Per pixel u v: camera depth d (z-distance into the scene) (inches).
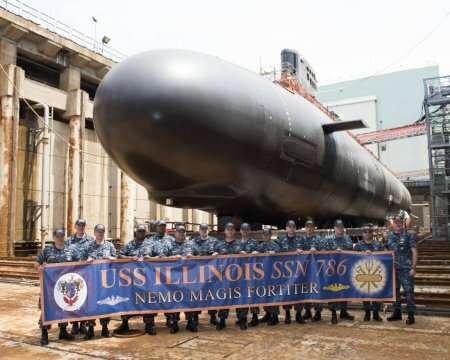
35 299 371.9
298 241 281.6
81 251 245.9
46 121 885.2
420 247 754.8
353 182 498.6
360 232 451.5
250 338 232.5
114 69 323.6
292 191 397.4
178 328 255.4
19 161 919.0
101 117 314.7
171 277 250.4
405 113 2539.4
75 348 218.5
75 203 947.3
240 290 258.4
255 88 350.6
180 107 296.8
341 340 225.0
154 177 333.1
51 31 933.2
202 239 275.7
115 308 240.4
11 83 811.4
